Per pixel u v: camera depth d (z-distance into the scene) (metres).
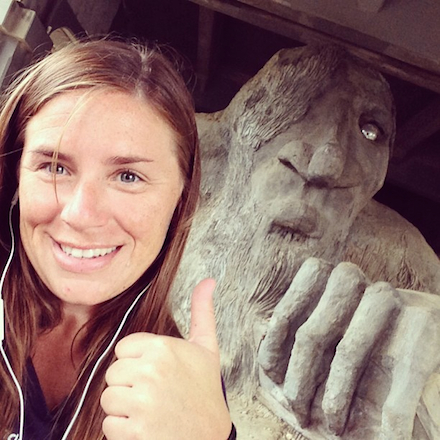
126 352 0.43
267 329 0.84
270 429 0.81
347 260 1.08
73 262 0.49
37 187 0.48
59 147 0.47
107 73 0.48
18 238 0.57
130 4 1.88
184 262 1.00
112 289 0.51
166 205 0.51
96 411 0.53
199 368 0.43
